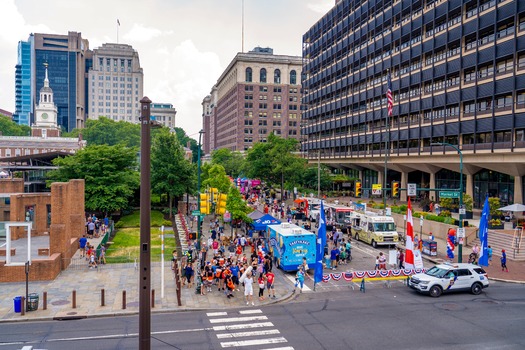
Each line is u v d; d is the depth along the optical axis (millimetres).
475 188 55969
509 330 18031
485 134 49438
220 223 47875
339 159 86688
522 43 42250
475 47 48812
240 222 42219
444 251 36406
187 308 21344
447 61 53781
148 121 13055
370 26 73562
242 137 149250
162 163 56000
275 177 75688
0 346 16422
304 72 108312
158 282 26328
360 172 86812
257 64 151000
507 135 46031
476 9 49000
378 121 72750
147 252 12656
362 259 33469
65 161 51688
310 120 106938
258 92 150375
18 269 26016
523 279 27281
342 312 20734
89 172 50000
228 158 118812
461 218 30562
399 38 64375
